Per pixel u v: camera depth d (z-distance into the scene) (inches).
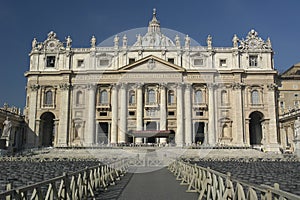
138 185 812.6
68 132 3179.1
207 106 3063.5
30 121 3257.9
